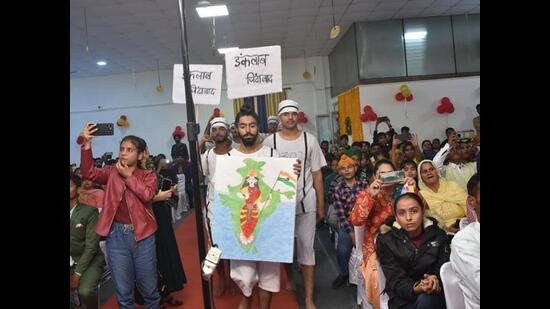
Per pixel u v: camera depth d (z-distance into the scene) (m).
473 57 8.86
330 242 5.24
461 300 1.96
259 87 2.46
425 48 8.83
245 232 2.28
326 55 11.81
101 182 2.78
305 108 11.94
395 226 2.37
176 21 7.59
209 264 1.64
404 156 4.59
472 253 1.79
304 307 3.35
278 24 8.36
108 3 6.52
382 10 8.05
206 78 2.76
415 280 2.25
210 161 3.26
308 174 3.11
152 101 12.13
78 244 2.78
